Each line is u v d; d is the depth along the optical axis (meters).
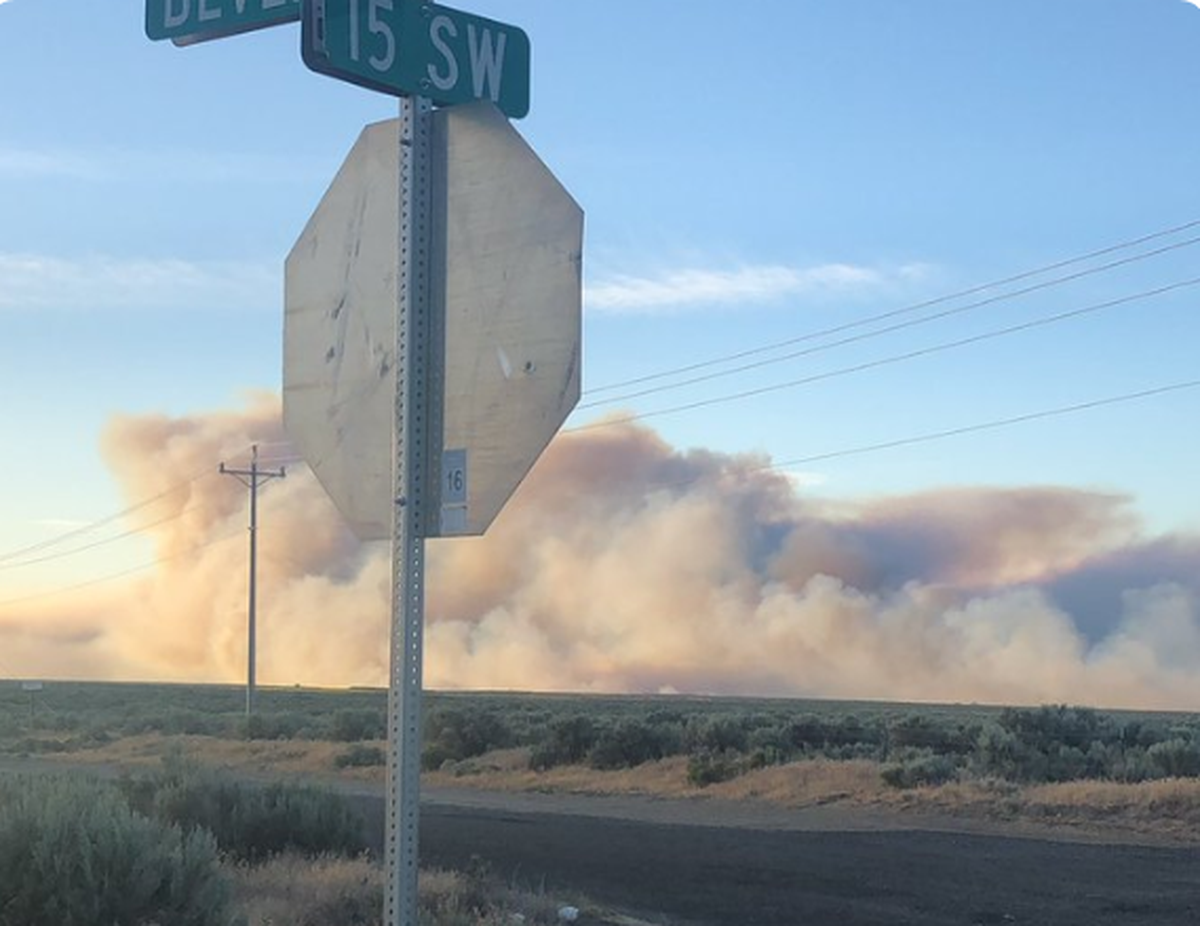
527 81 4.95
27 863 10.51
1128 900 19.88
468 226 4.55
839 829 29.83
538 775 46.84
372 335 4.73
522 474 4.34
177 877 10.89
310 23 4.39
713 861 24.12
